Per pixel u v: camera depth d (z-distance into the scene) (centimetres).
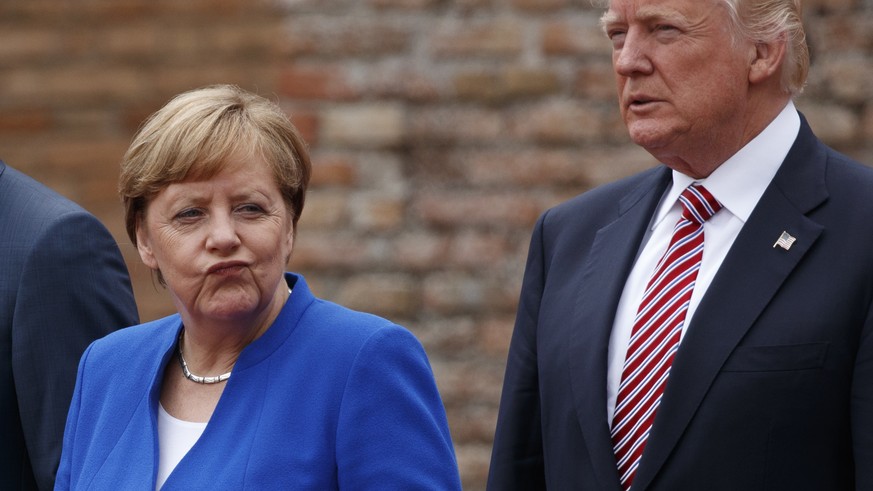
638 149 1655
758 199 887
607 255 949
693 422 838
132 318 1041
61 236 1002
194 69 1748
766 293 843
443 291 1672
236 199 822
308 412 819
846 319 818
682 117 873
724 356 836
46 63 1777
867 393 805
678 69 869
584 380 905
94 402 905
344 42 1684
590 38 1659
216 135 816
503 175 1667
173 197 823
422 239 1677
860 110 1645
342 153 1680
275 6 1709
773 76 890
